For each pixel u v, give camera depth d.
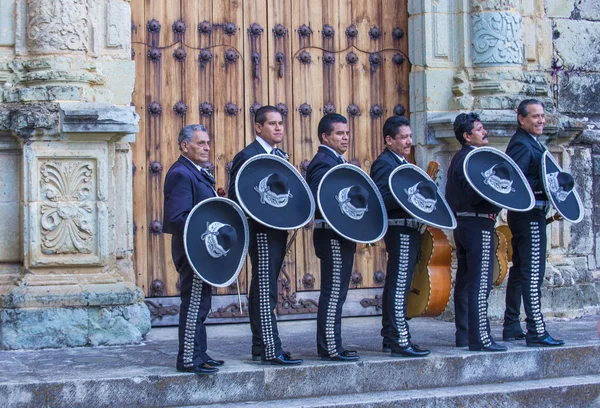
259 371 5.96
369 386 6.21
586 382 6.55
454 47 8.81
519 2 8.89
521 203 6.68
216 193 6.10
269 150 6.31
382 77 8.85
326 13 8.68
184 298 5.91
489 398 6.18
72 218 7.17
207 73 8.27
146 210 8.01
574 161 9.26
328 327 6.29
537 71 9.17
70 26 7.28
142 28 8.06
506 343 7.14
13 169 7.28
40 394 5.57
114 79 7.57
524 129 7.11
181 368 5.92
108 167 7.32
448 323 8.41
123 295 7.19
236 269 5.86
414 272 6.85
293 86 8.54
